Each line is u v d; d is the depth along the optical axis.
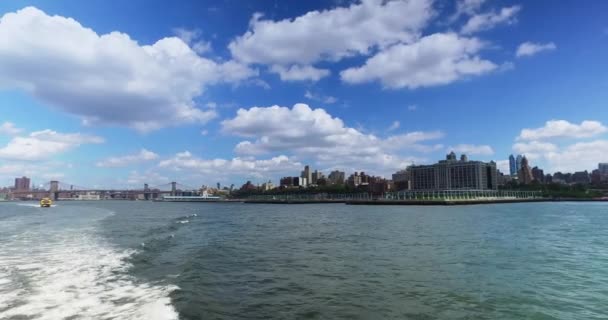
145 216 91.44
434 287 18.20
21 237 36.97
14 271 19.78
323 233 46.78
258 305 15.01
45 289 16.02
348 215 102.06
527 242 36.50
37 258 24.08
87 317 12.43
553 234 44.66
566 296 16.70
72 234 40.47
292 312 14.21
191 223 66.69
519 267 23.34
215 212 131.00
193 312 13.49
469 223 65.00
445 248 32.12
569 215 92.44
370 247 32.81
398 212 120.50
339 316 13.84
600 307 15.11
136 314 12.89
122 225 56.34
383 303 15.49
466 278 20.20
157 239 37.19
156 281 18.09
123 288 16.53
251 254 28.45
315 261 25.42
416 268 22.98
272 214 112.88
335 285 18.55
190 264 22.78
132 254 26.31
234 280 19.41
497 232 47.50
